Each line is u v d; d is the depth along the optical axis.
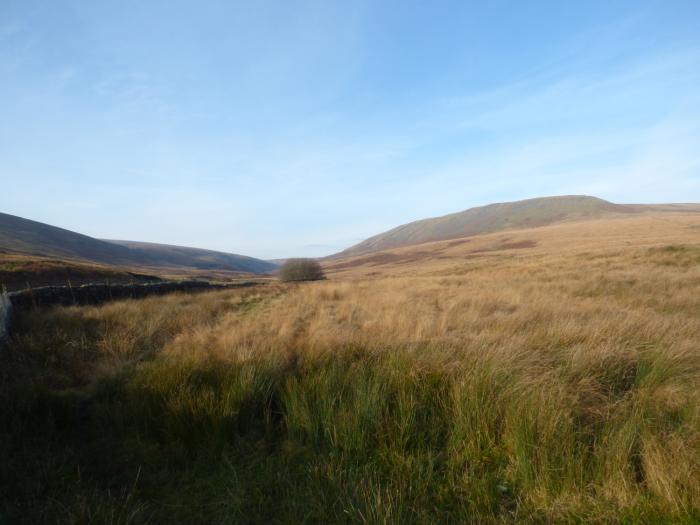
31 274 31.84
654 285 10.73
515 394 3.36
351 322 8.02
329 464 2.94
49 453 3.13
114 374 4.55
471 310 8.10
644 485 2.48
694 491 2.28
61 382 4.69
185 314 9.74
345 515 2.41
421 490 2.60
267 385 4.02
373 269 98.56
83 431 3.61
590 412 3.30
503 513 2.41
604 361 4.11
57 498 2.59
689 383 3.66
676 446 2.64
